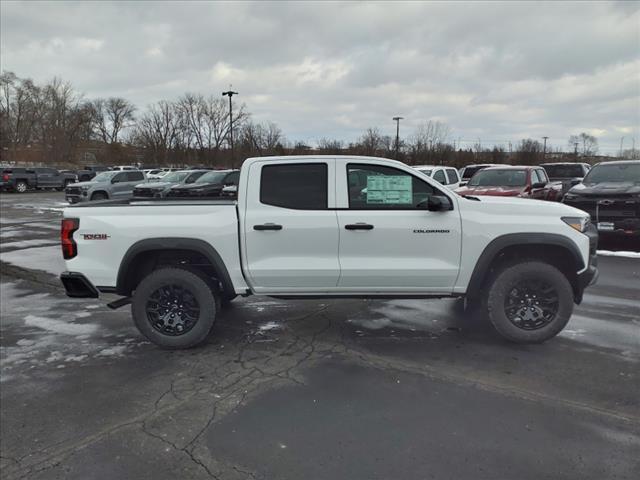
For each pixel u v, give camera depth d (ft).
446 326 16.69
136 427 10.44
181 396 11.84
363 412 10.84
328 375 12.85
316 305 19.39
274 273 14.53
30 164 239.50
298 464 8.99
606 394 11.50
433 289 14.80
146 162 256.73
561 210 14.74
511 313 14.65
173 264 15.16
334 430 10.12
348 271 14.47
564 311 14.37
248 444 9.68
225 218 14.52
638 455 9.07
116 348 15.20
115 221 14.58
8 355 14.71
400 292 14.90
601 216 30.22
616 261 27.71
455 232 14.37
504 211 14.60
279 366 13.51
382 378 12.60
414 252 14.47
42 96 265.54
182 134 258.98
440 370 13.03
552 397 11.39
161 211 14.70
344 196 14.58
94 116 294.25
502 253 14.82
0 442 9.97
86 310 19.54
